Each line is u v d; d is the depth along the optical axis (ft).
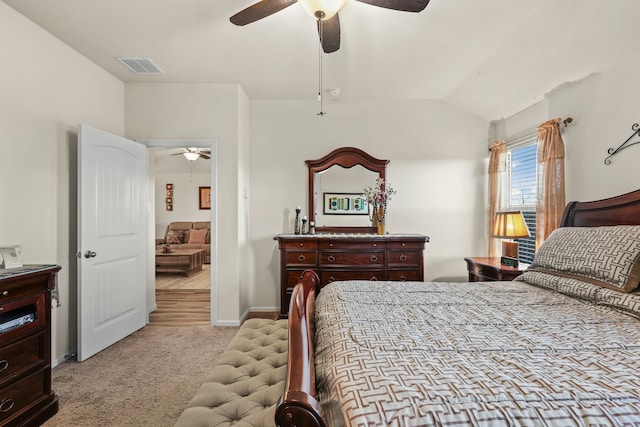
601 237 5.81
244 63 9.66
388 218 12.82
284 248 11.19
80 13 7.18
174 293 15.85
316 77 10.69
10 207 6.98
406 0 5.31
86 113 9.28
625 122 7.16
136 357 8.56
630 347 3.53
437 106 12.79
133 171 10.35
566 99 8.88
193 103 11.19
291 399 2.54
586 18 6.74
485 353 3.40
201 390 4.33
